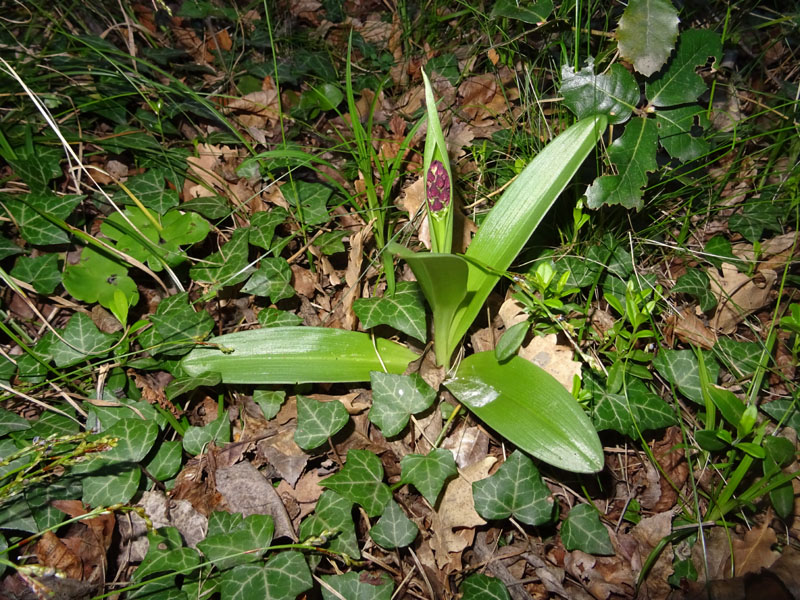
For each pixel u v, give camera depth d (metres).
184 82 0.59
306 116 0.58
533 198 0.35
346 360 0.38
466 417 0.39
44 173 0.45
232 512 0.35
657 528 0.36
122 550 0.34
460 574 0.35
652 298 0.44
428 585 0.34
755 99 0.52
